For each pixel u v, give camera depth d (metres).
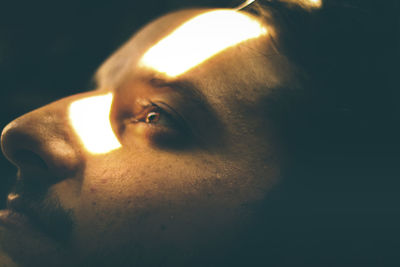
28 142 0.27
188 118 0.28
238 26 0.30
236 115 0.28
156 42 0.30
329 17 0.30
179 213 0.27
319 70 0.30
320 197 0.29
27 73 0.58
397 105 0.30
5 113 0.56
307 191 0.29
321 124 0.30
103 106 0.30
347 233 0.28
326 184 0.29
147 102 0.29
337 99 0.30
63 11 0.60
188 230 0.27
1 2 0.57
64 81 0.60
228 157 0.28
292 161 0.29
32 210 0.28
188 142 0.28
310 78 0.30
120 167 0.28
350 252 0.28
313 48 0.30
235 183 0.28
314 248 0.28
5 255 0.27
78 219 0.27
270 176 0.28
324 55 0.30
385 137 0.30
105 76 0.32
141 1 0.57
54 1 0.60
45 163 0.28
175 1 0.51
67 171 0.28
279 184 0.28
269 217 0.28
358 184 0.29
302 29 0.30
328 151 0.29
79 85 0.60
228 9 0.32
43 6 0.59
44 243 0.27
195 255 0.27
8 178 0.45
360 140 0.30
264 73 0.29
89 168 0.28
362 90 0.30
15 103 0.57
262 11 0.31
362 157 0.29
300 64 0.30
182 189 0.27
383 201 0.29
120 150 0.28
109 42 0.59
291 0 0.31
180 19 0.31
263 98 0.29
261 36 0.30
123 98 0.29
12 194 0.28
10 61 0.58
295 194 0.29
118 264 0.27
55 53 0.60
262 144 0.29
